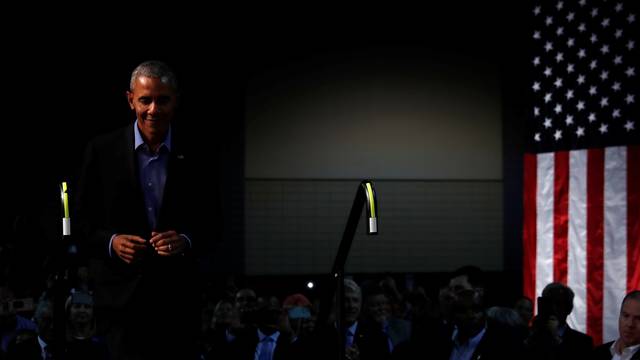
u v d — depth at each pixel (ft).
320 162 44.01
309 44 44.14
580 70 24.49
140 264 8.69
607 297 23.35
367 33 44.57
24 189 40.14
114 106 41.29
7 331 18.95
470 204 44.55
